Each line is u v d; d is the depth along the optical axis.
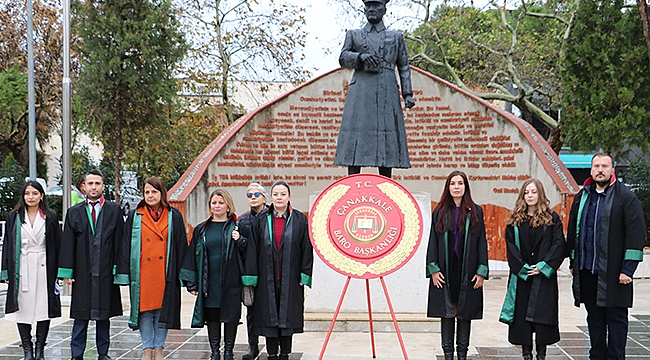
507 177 15.67
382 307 8.27
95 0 17.19
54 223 6.43
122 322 8.87
